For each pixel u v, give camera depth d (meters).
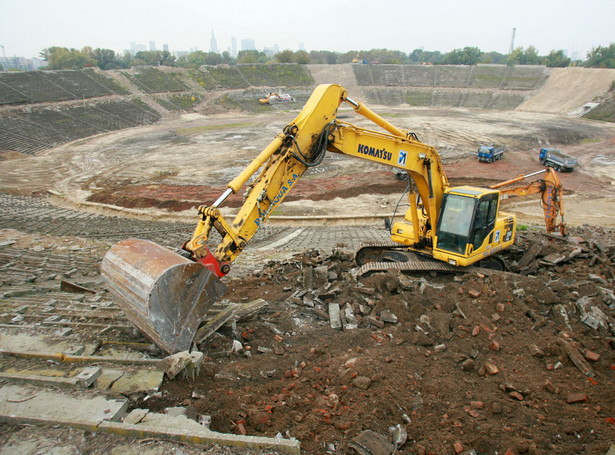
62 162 38.09
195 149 43.09
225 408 5.23
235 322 7.61
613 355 6.94
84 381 4.87
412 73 97.06
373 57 143.00
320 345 7.32
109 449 3.84
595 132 49.41
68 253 15.45
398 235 11.89
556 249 12.11
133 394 4.98
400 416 5.40
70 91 62.25
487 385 6.22
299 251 17.08
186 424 4.28
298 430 4.99
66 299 9.09
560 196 13.62
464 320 7.78
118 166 36.59
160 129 55.62
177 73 82.94
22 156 40.00
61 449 3.79
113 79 72.25
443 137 47.41
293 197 27.75
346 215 24.19
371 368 6.28
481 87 85.50
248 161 37.72
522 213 24.78
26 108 51.75
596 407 5.71
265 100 75.31
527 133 48.94
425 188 10.37
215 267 6.63
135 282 5.67
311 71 99.06
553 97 72.94
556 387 6.14
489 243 10.74
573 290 9.06
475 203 9.95
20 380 4.83
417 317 8.10
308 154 7.83
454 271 10.62
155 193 28.59
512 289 8.80
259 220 7.43
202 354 5.82
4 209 23.20
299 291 9.67
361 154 8.72
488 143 44.41
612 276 10.84
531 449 4.81
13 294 9.41
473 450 4.78
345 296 9.01
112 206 26.14
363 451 4.64
